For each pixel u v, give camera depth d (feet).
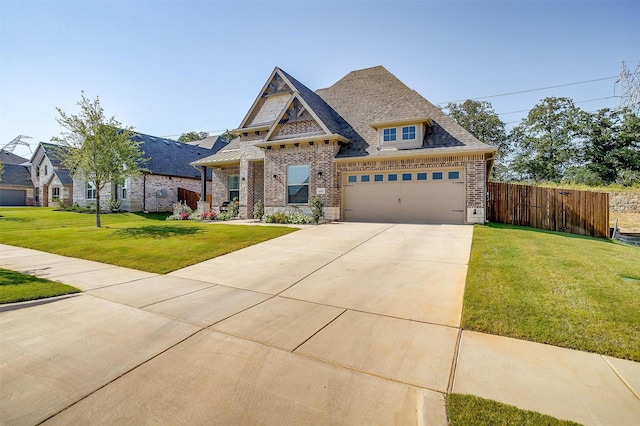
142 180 80.84
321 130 50.14
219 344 12.35
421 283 19.29
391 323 14.03
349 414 8.32
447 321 14.10
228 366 10.77
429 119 44.75
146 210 81.61
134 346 12.25
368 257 26.00
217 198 67.46
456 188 43.57
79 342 12.59
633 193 62.13
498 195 47.47
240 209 60.44
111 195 76.69
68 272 23.94
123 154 47.75
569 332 12.39
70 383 9.85
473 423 7.76
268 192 54.60
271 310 15.87
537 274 19.10
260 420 8.14
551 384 9.41
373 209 48.24
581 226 43.09
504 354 11.21
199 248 30.68
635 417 7.93
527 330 12.72
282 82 56.44
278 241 33.91
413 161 45.14
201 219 57.93
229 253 29.43
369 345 12.10
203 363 10.99
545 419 7.82
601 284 17.25
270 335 13.07
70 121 44.86
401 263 23.81
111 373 10.40
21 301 16.79
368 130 51.57
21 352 11.78
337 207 49.55
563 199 44.09
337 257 26.45
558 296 15.65
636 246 35.86
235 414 8.39
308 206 50.98
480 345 11.91
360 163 48.32
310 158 50.98
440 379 9.80
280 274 22.34
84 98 45.29
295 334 13.12
